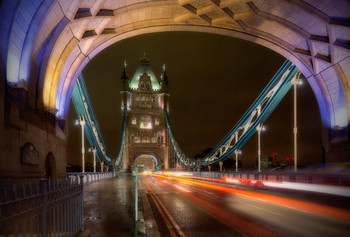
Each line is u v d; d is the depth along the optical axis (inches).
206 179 1577.3
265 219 355.6
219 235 272.2
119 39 942.4
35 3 399.2
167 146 5236.2
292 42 1021.8
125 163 5009.8
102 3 668.7
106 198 547.8
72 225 213.6
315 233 279.0
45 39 524.1
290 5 815.1
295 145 1226.6
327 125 1065.5
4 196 106.5
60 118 722.2
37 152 467.8
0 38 320.2
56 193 169.8
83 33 697.0
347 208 455.8
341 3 726.5
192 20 969.5
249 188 924.0
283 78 1704.0
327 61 952.9
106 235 251.1
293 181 761.6
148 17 919.0
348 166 927.0
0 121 318.0
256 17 929.5
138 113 5255.9
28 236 148.9
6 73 337.4
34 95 486.9
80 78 1423.5
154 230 274.2
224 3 837.2
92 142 1877.5
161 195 671.8
